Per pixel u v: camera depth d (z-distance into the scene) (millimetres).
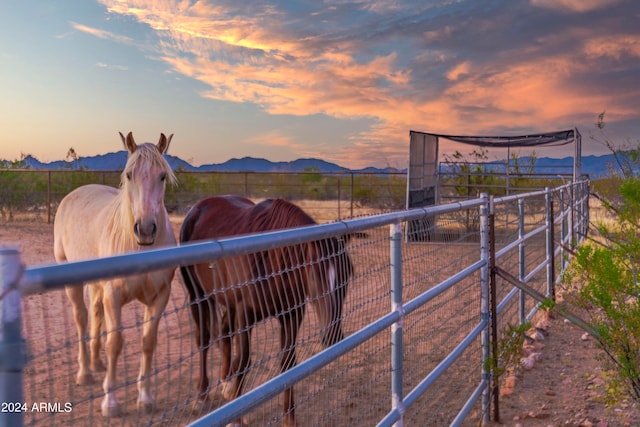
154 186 4695
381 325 2801
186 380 4840
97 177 21875
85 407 4250
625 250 4352
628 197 4547
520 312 6871
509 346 4797
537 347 6527
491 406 4762
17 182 21250
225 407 1717
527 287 4672
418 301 3285
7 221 19625
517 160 19938
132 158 4762
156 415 4039
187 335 6258
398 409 3012
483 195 4641
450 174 19125
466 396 4668
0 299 1084
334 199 23641
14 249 1110
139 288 4258
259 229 4434
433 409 4477
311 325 5129
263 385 1916
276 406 4203
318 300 3281
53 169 19781
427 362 5164
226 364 3857
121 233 4859
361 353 5469
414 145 16875
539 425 4527
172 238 5277
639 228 4613
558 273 9906
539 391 5289
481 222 4672
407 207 16500
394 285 2992
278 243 1970
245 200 5793
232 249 1723
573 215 11516
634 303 4156
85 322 5371
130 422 3965
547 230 8117
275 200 4430
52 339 5871
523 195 6645
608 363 4980
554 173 18875
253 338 5727
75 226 5762
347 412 3805
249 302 3623
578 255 4410
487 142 17719
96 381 4930
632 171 6496
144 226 4590
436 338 5914
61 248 6133
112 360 4203
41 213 21125
